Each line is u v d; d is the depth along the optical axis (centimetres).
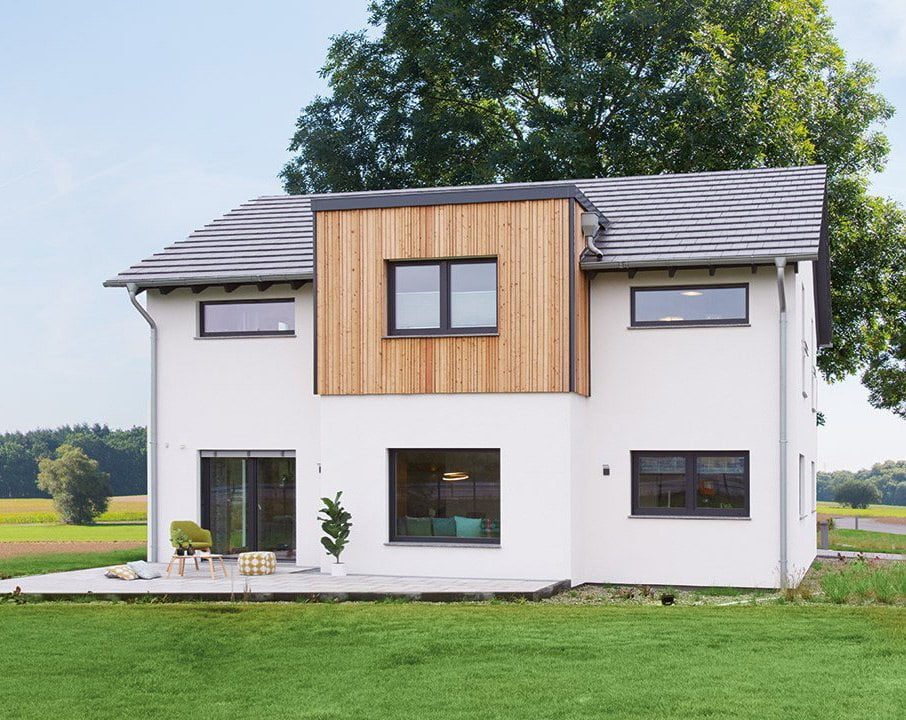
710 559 1723
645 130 3091
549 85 3155
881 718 845
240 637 1209
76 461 5684
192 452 1967
